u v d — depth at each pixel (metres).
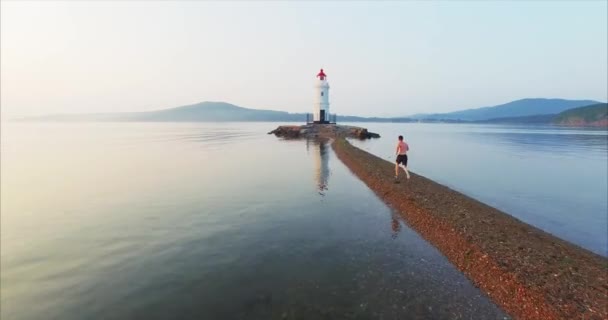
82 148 55.75
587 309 7.52
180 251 11.19
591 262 10.23
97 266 10.16
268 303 8.05
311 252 11.09
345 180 24.09
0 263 10.48
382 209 16.41
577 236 14.93
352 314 7.65
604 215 18.14
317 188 21.30
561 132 138.62
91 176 26.83
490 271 9.43
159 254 10.97
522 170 33.59
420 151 54.28
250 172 27.78
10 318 7.63
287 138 75.50
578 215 18.06
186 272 9.66
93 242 12.19
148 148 53.62
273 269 9.84
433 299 8.37
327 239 12.29
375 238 12.45
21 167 33.00
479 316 7.72
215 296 8.37
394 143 69.25
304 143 61.06
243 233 12.91
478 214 14.69
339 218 14.88
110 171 29.38
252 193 19.88
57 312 7.83
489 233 12.13
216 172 27.95
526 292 8.27
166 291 8.62
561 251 10.95
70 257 10.87
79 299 8.34
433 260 10.63
